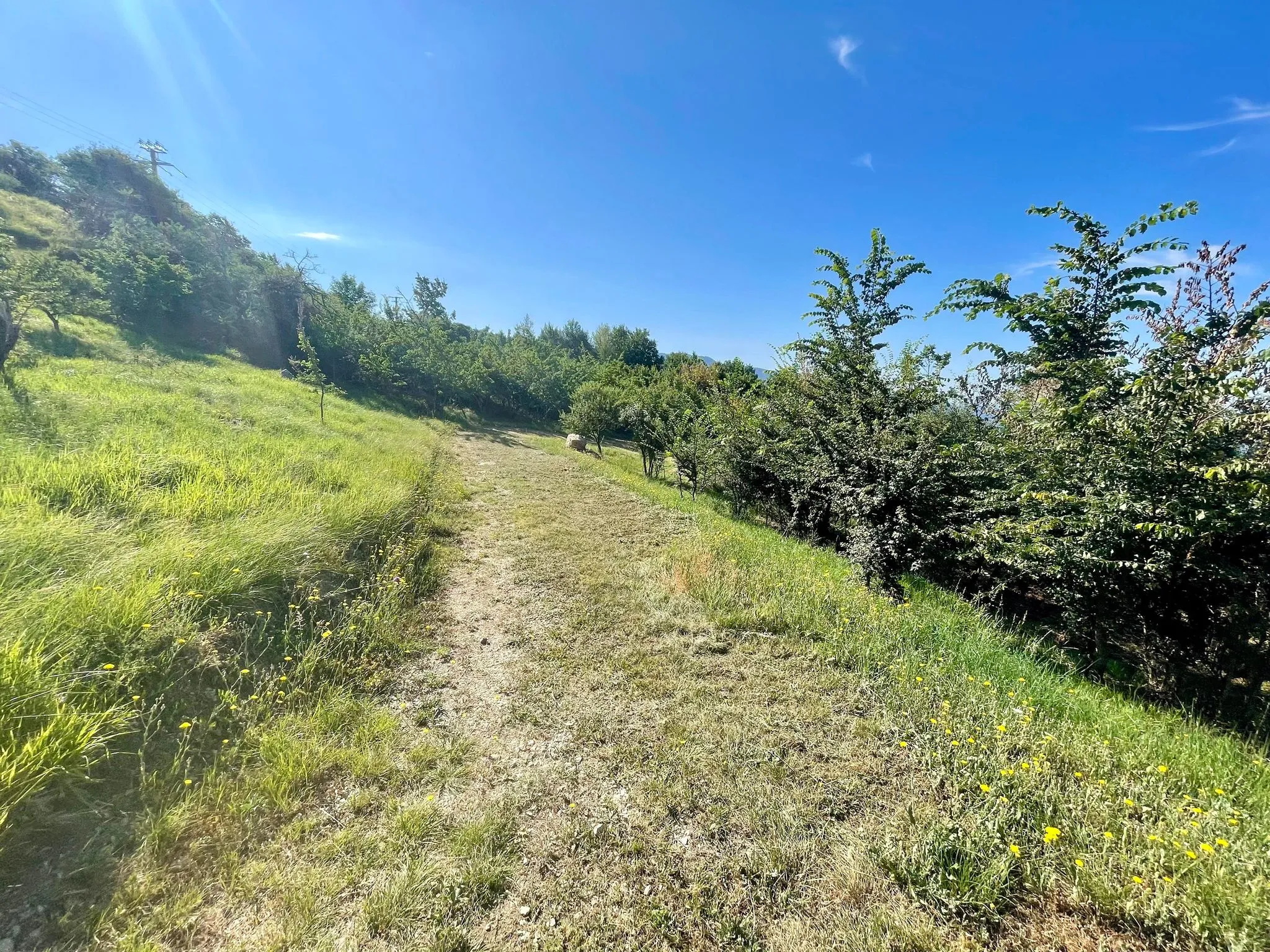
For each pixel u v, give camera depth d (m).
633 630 4.53
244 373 17.20
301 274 25.66
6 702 2.20
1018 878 2.14
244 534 4.19
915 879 2.17
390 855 2.26
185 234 24.22
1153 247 5.16
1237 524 3.56
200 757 2.64
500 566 5.99
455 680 3.72
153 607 3.07
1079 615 4.79
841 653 4.11
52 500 4.13
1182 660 4.40
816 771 2.86
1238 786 2.70
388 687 3.54
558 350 45.38
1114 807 2.46
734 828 2.48
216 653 3.19
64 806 2.16
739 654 4.16
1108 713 3.47
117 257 19.94
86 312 17.50
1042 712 3.35
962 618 5.17
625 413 16.19
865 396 7.09
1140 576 4.06
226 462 6.04
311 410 13.27
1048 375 5.57
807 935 2.00
